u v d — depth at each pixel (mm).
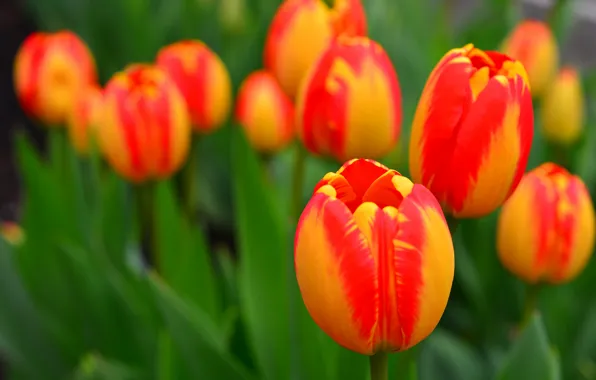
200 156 1712
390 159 1308
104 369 1086
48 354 1205
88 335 1193
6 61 2811
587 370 1311
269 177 1334
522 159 883
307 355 1012
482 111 871
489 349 1285
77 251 1174
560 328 1254
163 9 2205
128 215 1275
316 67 979
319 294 835
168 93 1086
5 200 2146
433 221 827
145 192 1128
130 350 1185
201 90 1162
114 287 1164
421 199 827
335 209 825
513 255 1040
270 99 1252
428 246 827
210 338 1068
